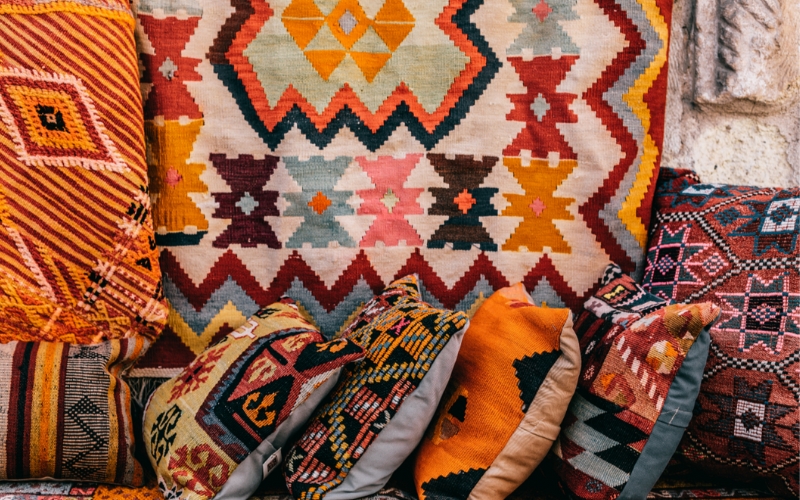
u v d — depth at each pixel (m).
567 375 1.26
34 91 1.41
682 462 1.42
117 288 1.50
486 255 1.69
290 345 1.35
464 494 1.23
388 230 1.68
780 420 1.24
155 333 1.57
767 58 1.69
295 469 1.28
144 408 1.48
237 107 1.63
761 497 1.34
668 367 1.20
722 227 1.46
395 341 1.32
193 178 1.64
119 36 1.48
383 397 1.26
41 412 1.33
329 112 1.65
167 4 1.58
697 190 1.59
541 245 1.68
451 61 1.63
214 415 1.30
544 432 1.26
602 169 1.65
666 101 1.72
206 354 1.47
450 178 1.67
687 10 1.74
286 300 1.62
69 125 1.43
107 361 1.44
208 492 1.26
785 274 1.31
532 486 1.43
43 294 1.43
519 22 1.63
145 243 1.51
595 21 1.61
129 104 1.48
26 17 1.41
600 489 1.22
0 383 1.33
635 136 1.64
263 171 1.66
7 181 1.40
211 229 1.66
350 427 1.27
